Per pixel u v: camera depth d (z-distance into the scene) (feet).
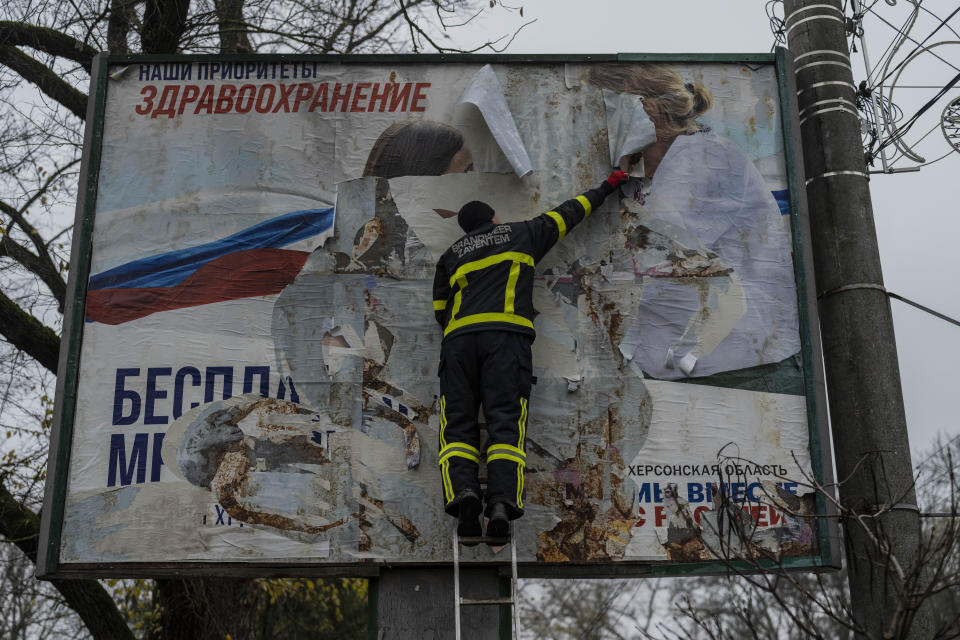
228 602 39.19
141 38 39.58
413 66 26.63
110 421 23.59
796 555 22.68
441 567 22.90
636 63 26.66
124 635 38.01
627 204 25.32
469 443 21.66
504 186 25.59
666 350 24.31
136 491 23.08
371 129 26.08
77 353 24.04
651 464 23.43
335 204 25.46
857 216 24.73
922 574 21.62
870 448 22.85
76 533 22.72
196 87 26.35
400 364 24.25
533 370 24.13
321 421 23.77
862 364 23.54
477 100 25.67
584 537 22.84
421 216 25.40
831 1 26.73
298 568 22.77
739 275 24.88
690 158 25.79
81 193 25.26
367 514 23.07
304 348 24.36
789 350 24.31
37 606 50.06
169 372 24.04
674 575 22.71
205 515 22.95
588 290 24.71
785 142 25.80
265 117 26.14
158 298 24.64
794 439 23.62
